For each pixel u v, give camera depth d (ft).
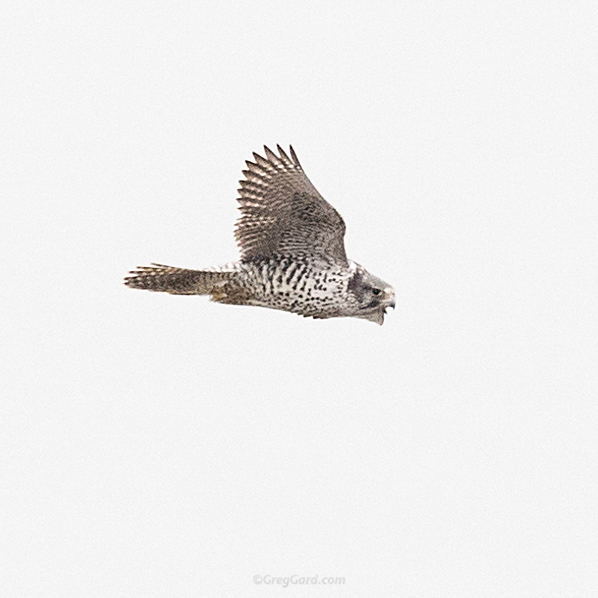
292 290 51.62
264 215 50.34
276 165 48.08
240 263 51.55
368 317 56.70
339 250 51.16
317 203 49.01
